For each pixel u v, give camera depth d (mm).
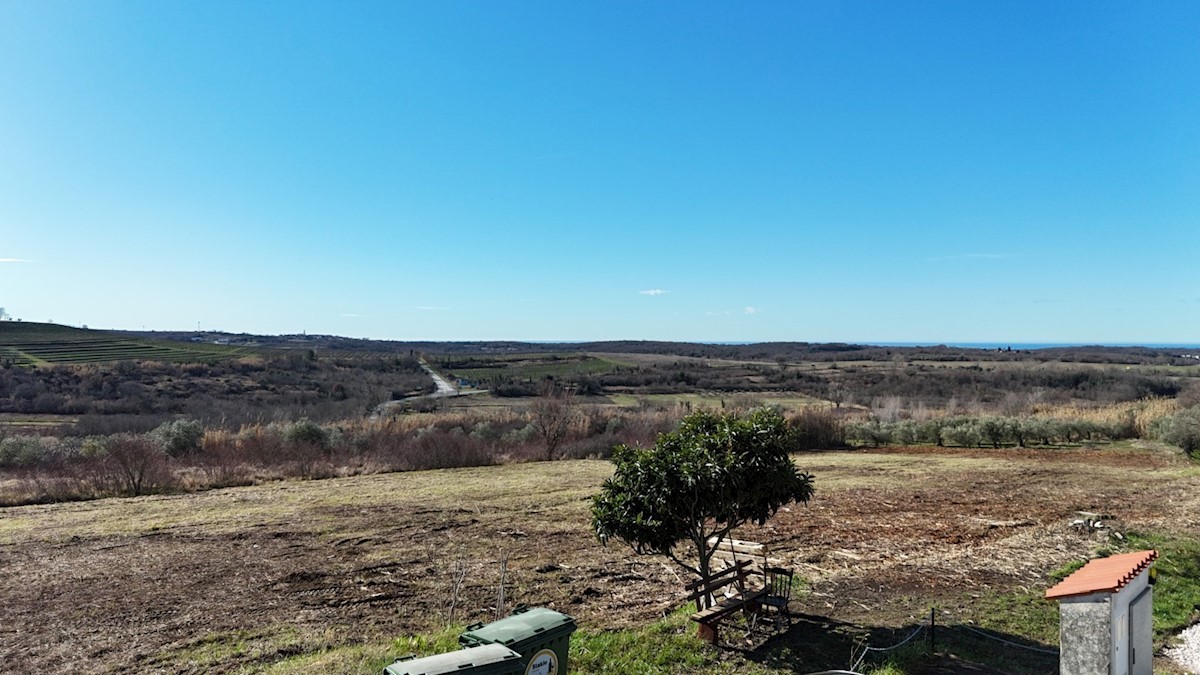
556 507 19594
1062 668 6082
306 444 30172
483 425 38406
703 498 7879
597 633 8617
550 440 35281
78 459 25547
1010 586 10562
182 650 8750
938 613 9188
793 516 16984
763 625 8703
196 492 23188
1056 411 43125
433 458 30203
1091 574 6348
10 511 19562
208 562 13570
